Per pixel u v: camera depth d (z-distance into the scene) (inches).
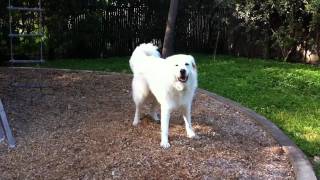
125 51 358.0
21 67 271.3
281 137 144.4
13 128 144.5
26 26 307.0
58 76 235.5
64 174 113.3
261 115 171.0
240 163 122.6
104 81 222.4
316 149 137.6
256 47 348.2
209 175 113.3
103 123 151.6
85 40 334.6
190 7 367.9
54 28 319.6
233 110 176.4
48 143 132.1
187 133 140.6
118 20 349.1
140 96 147.3
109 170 114.5
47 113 163.2
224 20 352.2
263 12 320.5
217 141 137.9
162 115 133.3
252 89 217.9
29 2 305.1
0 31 299.7
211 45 377.1
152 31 362.6
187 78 129.5
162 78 132.3
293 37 320.2
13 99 181.9
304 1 299.9
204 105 182.1
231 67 280.2
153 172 113.3
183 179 110.5
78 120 155.1
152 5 358.3
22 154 125.0
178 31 367.9
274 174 117.9
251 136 146.3
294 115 174.6
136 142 132.9
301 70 271.3
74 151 125.9
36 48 312.3
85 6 329.1
